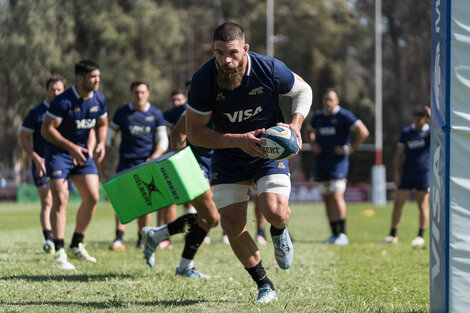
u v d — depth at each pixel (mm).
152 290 11164
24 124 17656
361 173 87188
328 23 100438
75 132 14633
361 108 94562
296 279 12938
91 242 21219
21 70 75750
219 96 9391
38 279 12234
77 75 14406
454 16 7641
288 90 9711
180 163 11203
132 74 81688
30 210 46062
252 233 24922
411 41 101500
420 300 10359
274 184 9734
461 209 7590
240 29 9016
